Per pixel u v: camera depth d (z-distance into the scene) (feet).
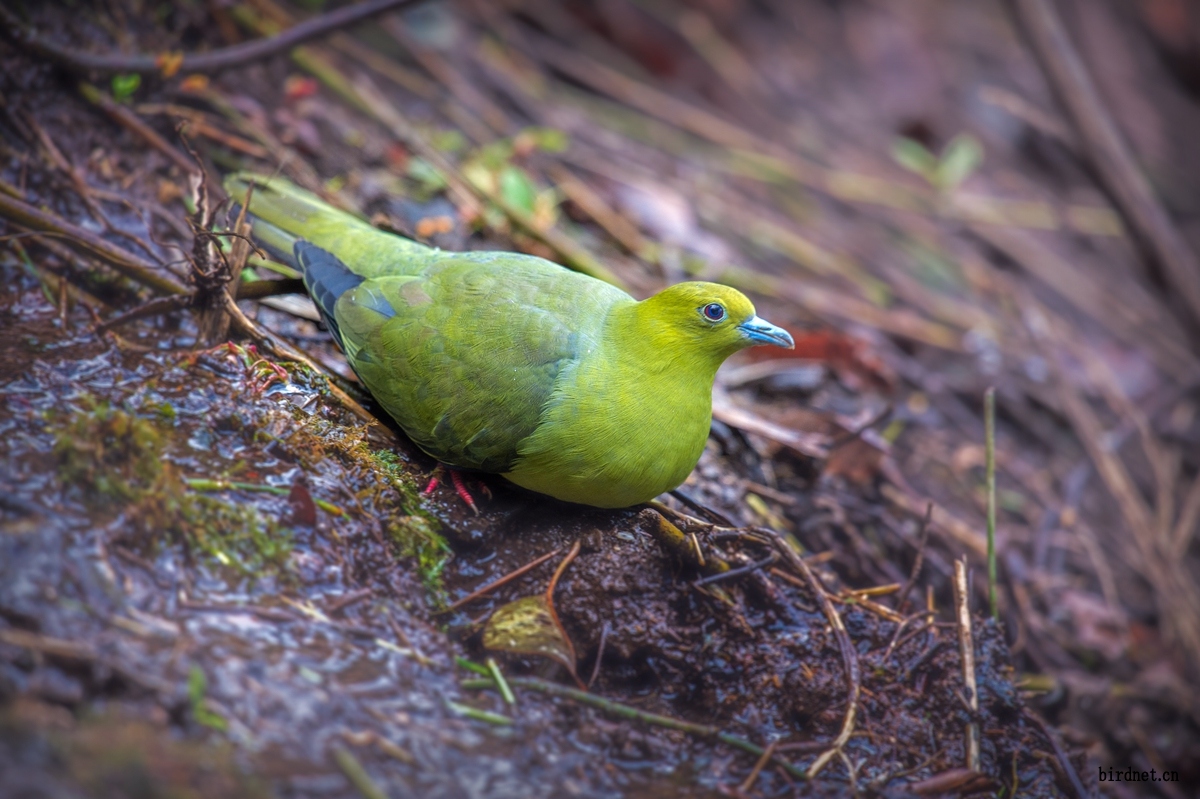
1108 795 34.09
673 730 25.39
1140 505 45.55
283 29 44.68
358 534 26.00
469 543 27.68
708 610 28.45
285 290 31.45
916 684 29.09
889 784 26.43
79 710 19.26
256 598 23.70
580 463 27.04
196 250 29.07
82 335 28.68
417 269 29.84
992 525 33.09
